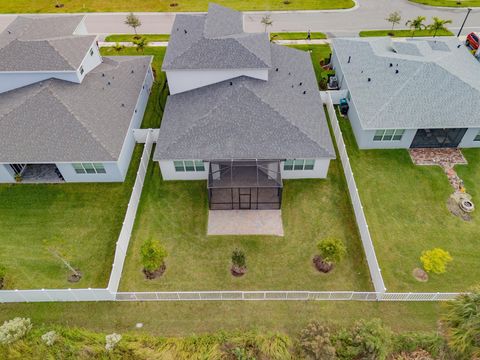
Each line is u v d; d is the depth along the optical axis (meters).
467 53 37.19
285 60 36.00
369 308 22.89
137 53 44.56
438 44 37.62
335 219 27.70
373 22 50.00
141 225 27.47
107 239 26.69
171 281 24.38
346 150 32.72
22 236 26.95
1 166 28.84
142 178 29.95
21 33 33.38
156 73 41.69
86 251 26.00
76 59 32.22
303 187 29.92
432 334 21.20
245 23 50.03
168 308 23.12
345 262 25.19
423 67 32.88
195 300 23.45
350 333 20.83
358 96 33.12
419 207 28.28
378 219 27.56
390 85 32.84
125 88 34.31
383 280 24.19
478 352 19.55
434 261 23.48
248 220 27.69
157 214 28.19
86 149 28.20
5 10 54.12
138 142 33.53
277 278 24.48
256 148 27.98
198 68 30.73
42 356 20.86
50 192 29.72
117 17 52.12
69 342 21.27
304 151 27.92
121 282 24.31
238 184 26.70
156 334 21.98
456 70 33.19
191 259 25.53
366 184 29.91
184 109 31.09
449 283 24.03
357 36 47.22
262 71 31.45
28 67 31.09
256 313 22.83
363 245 25.84
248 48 31.50
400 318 22.42
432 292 23.61
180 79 31.86
